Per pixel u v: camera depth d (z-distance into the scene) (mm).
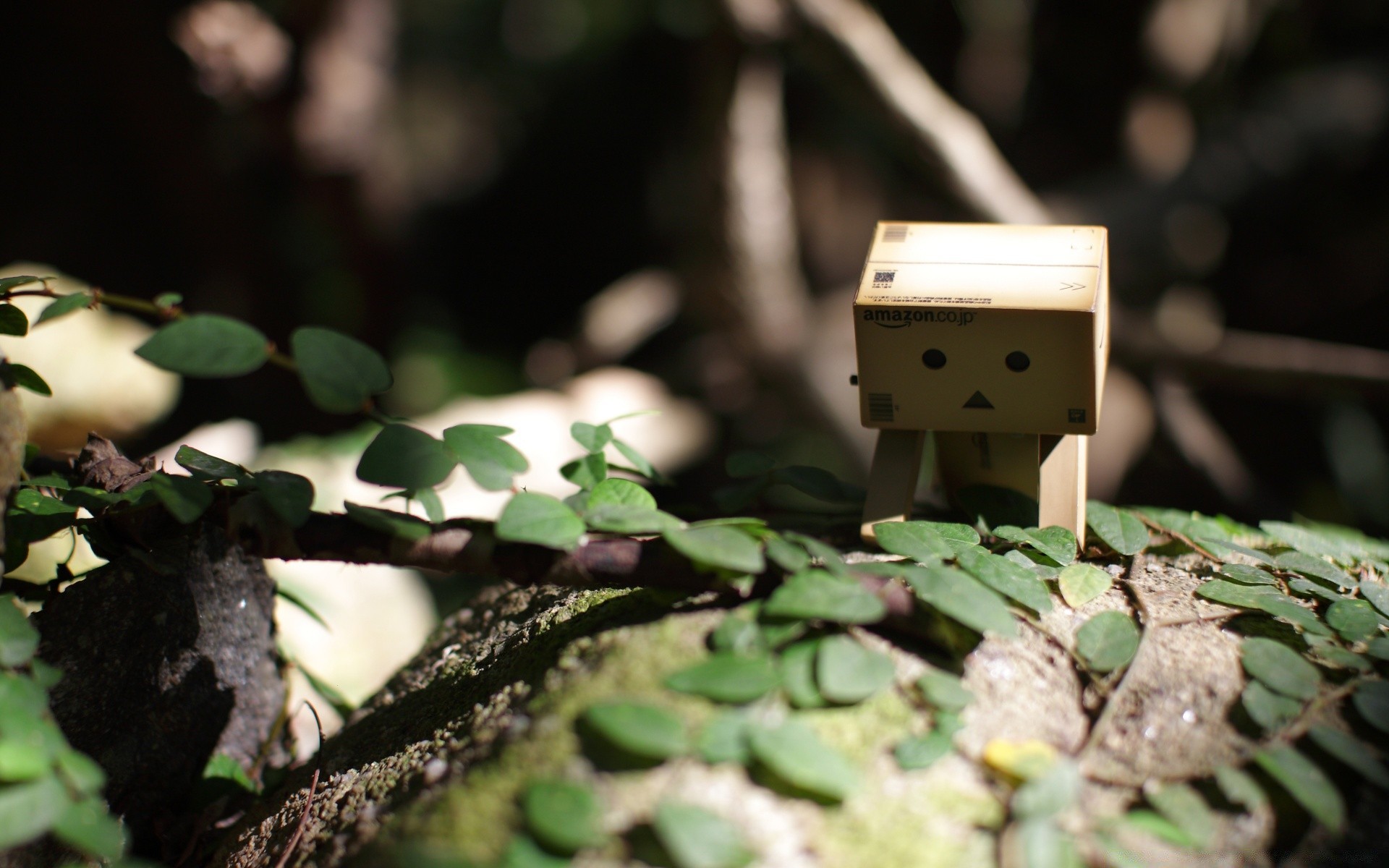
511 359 2330
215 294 1921
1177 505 1433
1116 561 504
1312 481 1621
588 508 469
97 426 834
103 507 485
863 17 1133
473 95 2541
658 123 2266
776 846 432
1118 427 1436
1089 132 1561
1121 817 440
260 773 518
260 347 460
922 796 440
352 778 482
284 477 474
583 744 442
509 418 1292
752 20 1096
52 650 483
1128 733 455
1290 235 1573
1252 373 1221
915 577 461
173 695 496
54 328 830
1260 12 1451
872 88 1146
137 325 918
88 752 483
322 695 542
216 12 1390
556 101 2385
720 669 446
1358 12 1525
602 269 2498
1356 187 1521
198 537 499
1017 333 480
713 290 1390
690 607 468
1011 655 466
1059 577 486
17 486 476
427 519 486
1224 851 442
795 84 1861
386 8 1622
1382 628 480
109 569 490
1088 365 481
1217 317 1628
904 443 507
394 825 447
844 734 445
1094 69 1514
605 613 479
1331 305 1608
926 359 488
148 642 492
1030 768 441
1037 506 507
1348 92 1461
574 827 428
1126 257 1479
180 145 1673
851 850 433
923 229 495
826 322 1533
